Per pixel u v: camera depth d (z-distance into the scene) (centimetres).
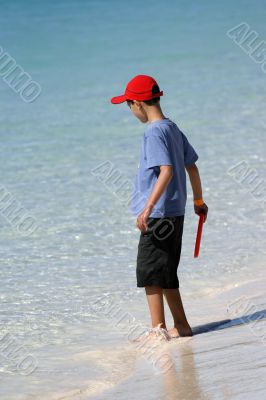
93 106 5084
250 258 2158
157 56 7431
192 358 1458
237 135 3928
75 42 8712
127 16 11294
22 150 3816
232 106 4800
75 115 4791
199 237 1673
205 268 2091
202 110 4725
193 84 5794
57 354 1551
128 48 8112
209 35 8775
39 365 1493
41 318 1777
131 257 2219
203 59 7106
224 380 1330
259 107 4716
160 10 11912
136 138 3997
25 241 2400
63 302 1880
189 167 1633
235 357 1441
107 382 1380
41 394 1350
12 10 12744
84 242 2370
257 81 5778
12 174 3306
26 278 2069
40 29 10050
